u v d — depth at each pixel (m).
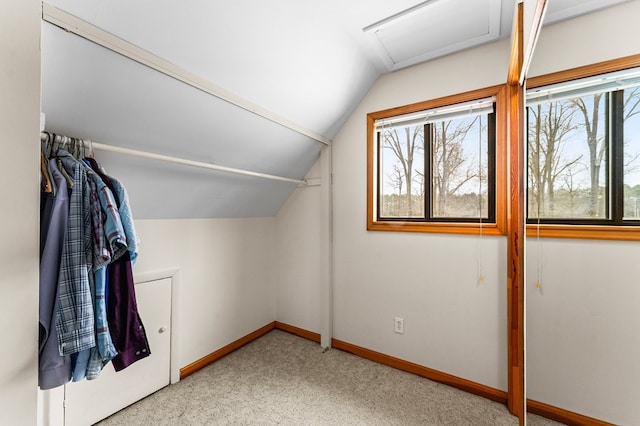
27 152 0.61
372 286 2.19
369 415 1.56
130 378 1.62
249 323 2.52
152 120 1.36
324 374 1.97
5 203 0.58
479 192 1.85
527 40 1.13
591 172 0.78
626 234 0.68
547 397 1.13
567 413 1.05
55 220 0.93
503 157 1.68
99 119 1.22
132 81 1.16
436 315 1.91
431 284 1.93
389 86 2.11
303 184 2.58
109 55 1.04
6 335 0.58
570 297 0.98
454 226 1.84
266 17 1.26
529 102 1.17
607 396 0.86
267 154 2.08
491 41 1.71
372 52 1.80
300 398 1.71
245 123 1.72
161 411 1.58
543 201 1.08
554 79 1.07
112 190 1.14
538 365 1.17
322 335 2.40
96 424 1.46
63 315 0.91
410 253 2.02
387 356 2.11
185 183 1.76
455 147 1.95
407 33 1.62
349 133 2.31
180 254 1.94
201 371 2.01
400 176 2.16
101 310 1.02
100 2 0.93
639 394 0.74
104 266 1.03
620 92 0.67
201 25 1.15
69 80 1.04
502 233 1.68
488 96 1.75
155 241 1.80
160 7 1.02
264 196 2.44
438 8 1.42
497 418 1.54
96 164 1.16
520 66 1.29
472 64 1.79
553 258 1.04
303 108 1.92
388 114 2.11
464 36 1.66
